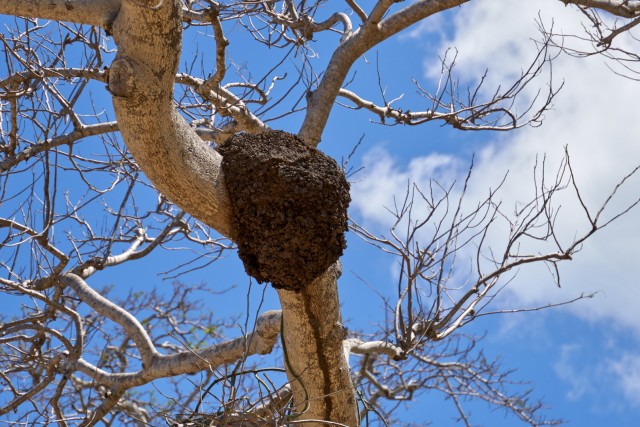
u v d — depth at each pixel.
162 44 4.57
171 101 4.80
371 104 8.71
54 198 7.94
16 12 5.06
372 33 7.91
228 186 5.09
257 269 5.12
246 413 5.23
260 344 7.41
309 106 8.02
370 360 11.34
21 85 8.15
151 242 9.44
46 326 8.80
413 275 7.28
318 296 5.45
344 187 5.14
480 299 7.38
